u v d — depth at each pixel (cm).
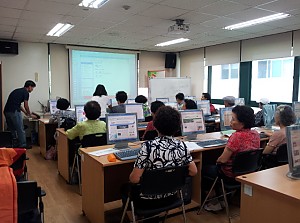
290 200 144
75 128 318
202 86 813
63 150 381
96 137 299
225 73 760
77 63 740
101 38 645
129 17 457
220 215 273
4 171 143
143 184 180
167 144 186
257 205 164
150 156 180
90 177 252
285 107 277
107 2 379
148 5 391
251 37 644
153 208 191
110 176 293
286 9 412
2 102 583
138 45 750
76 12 426
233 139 242
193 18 465
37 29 546
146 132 325
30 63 684
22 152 197
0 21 481
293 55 575
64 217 271
